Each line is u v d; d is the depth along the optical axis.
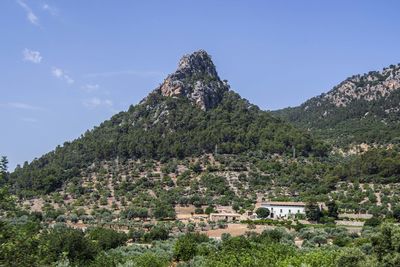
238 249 76.06
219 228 139.38
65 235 69.94
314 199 162.00
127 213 164.62
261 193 195.38
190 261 75.31
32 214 159.62
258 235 110.69
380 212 151.12
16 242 30.88
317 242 103.75
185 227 139.62
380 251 53.66
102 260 62.47
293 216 158.12
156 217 161.62
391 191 180.38
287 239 105.00
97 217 162.62
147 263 68.31
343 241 98.88
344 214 157.50
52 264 33.56
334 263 56.31
